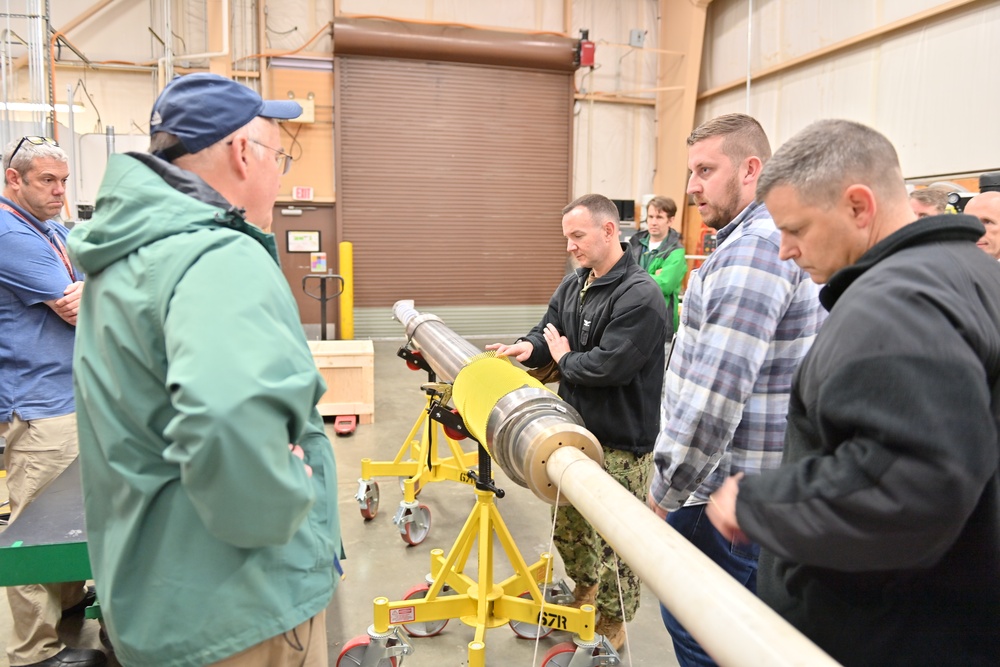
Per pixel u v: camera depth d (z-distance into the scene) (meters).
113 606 0.94
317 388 0.91
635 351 1.82
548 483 1.32
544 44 7.23
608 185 8.01
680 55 7.46
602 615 2.03
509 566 2.60
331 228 7.20
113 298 0.92
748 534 0.83
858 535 0.75
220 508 0.81
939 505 0.71
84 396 0.96
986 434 0.71
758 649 0.70
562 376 2.03
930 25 4.81
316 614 1.03
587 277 2.08
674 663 2.04
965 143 4.59
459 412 1.86
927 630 0.85
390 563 2.62
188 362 0.79
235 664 0.94
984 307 0.80
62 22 6.44
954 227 0.85
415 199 7.30
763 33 6.59
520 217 7.64
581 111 7.78
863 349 0.76
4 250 1.90
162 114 1.02
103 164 5.18
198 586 0.92
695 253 7.38
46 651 1.91
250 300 0.85
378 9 7.12
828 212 0.91
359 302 7.36
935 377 0.72
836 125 0.93
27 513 1.61
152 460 0.93
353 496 3.27
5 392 1.98
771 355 1.35
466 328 7.69
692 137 1.48
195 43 6.80
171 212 0.93
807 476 0.80
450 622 2.25
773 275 1.28
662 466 1.39
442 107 7.23
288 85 6.89
